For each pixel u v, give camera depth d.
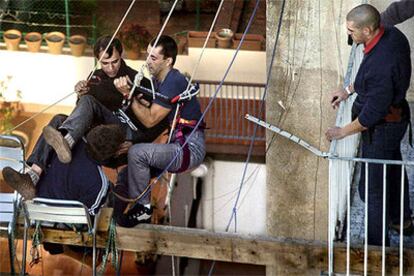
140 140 20.55
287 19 20.66
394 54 18.11
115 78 21.25
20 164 20.38
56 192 19.56
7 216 20.69
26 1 39.50
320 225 22.09
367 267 19.56
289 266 20.36
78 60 39.16
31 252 20.91
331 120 21.16
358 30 18.08
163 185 35.25
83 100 19.72
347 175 18.64
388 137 18.98
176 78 19.78
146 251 20.78
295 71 21.02
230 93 38.81
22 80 39.28
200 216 39.19
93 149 19.19
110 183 20.31
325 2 20.39
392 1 23.81
